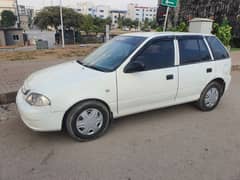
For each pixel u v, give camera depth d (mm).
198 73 4047
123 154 2943
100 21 54375
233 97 5391
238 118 4145
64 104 2961
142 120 3988
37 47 23734
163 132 3559
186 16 18906
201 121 3988
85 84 3070
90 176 2527
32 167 2666
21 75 6570
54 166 2689
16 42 39594
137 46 3492
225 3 16953
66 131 3463
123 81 3316
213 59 4266
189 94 4102
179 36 3895
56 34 42562
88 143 3207
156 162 2785
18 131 3512
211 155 2945
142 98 3559
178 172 2605
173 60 3773
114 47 3846
